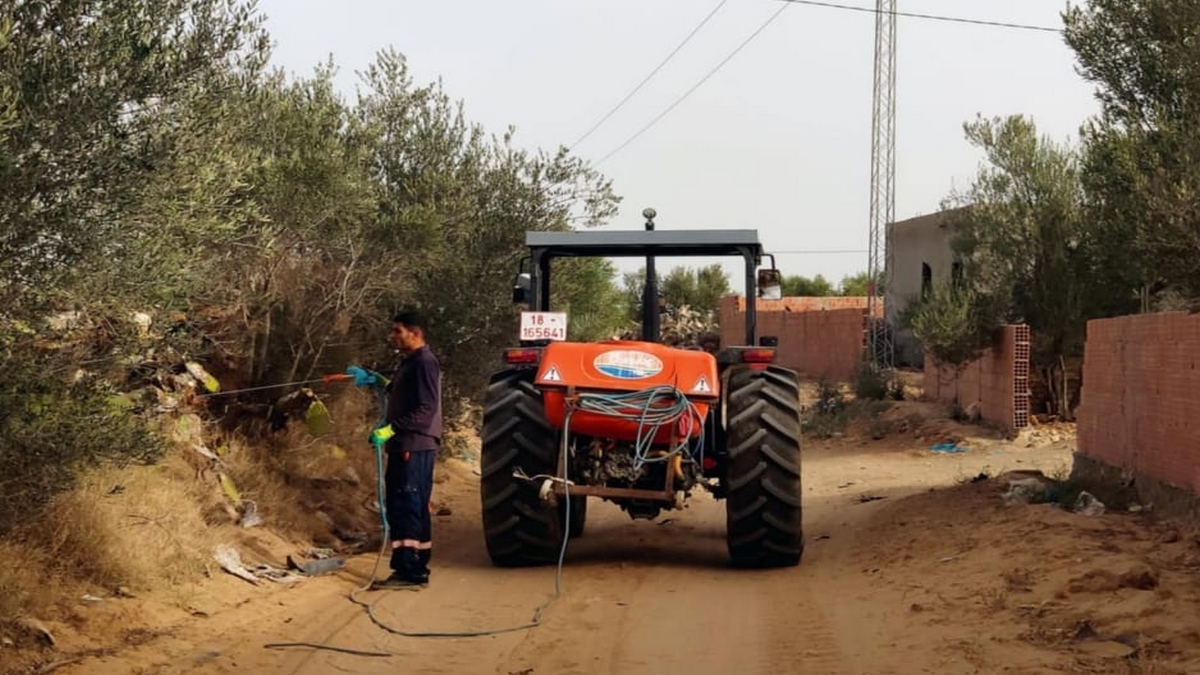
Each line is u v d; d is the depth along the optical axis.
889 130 29.44
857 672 5.80
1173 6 10.24
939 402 23.80
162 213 5.98
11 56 5.19
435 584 8.21
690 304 49.00
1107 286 18.86
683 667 6.00
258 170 8.88
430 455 8.10
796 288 64.50
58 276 5.44
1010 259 20.23
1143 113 10.98
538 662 6.11
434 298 12.90
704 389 8.39
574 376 8.42
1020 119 20.72
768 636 6.61
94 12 5.56
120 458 5.90
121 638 6.09
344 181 9.85
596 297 16.95
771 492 8.52
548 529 8.83
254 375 10.11
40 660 5.59
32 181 5.21
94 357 6.25
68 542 6.55
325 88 11.63
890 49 29.33
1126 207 10.26
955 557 8.30
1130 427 9.86
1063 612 6.49
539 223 13.59
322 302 10.49
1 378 5.41
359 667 5.96
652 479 8.66
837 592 7.82
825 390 26.08
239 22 6.22
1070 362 20.11
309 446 10.42
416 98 13.22
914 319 21.28
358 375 8.56
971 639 6.21
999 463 16.45
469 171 13.43
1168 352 8.91
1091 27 11.29
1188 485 8.46
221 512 8.49
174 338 6.61
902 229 33.44
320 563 8.33
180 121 6.00
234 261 9.02
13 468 5.49
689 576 8.58
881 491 13.86
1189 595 6.45
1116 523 8.66
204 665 5.79
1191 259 9.04
